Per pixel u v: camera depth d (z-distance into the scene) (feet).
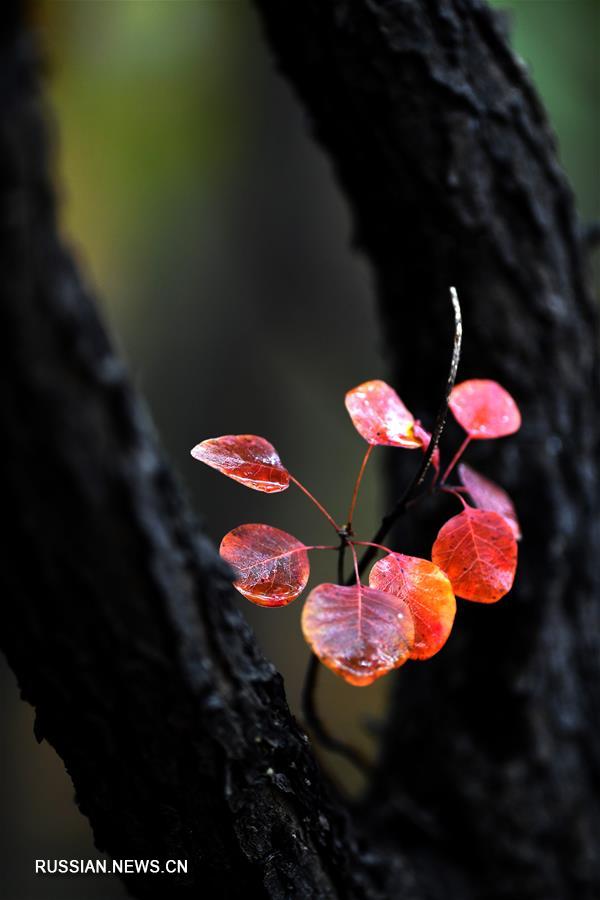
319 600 5.11
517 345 5.76
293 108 9.96
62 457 4.97
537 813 5.89
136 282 11.93
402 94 5.53
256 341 11.93
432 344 5.79
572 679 5.93
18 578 5.03
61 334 4.94
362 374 11.25
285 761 5.24
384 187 5.64
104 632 5.07
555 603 5.86
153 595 5.07
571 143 9.63
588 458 5.93
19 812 10.72
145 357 12.15
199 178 10.36
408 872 5.77
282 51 5.57
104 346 4.99
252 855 5.27
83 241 11.14
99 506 5.00
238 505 12.16
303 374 12.12
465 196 5.62
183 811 5.23
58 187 4.95
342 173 5.68
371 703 12.14
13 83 4.91
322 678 12.24
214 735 5.16
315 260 10.68
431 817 5.94
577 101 9.38
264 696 5.21
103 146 9.73
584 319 5.87
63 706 5.15
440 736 5.92
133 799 5.22
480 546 5.24
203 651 5.13
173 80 9.46
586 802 5.96
